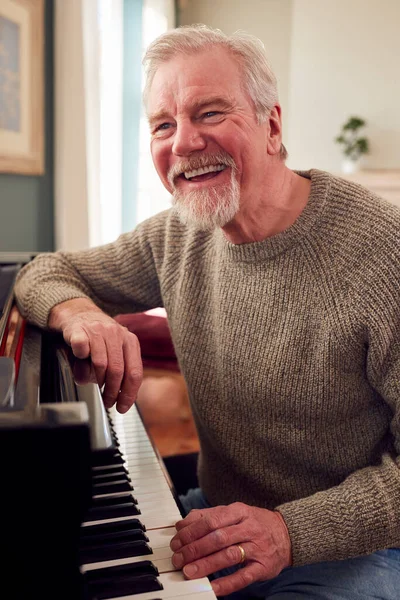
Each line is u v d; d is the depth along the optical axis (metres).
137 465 0.96
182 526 0.75
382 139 4.32
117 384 0.88
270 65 0.96
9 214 3.02
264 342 0.98
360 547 0.81
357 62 4.27
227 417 1.06
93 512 0.77
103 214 3.78
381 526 0.81
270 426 1.01
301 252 0.95
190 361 1.11
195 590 0.64
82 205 3.25
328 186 0.97
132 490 0.85
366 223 0.92
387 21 4.14
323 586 0.91
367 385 0.95
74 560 0.47
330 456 0.99
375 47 4.20
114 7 3.66
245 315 1.00
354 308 0.90
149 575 0.65
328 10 4.27
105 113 3.70
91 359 0.86
